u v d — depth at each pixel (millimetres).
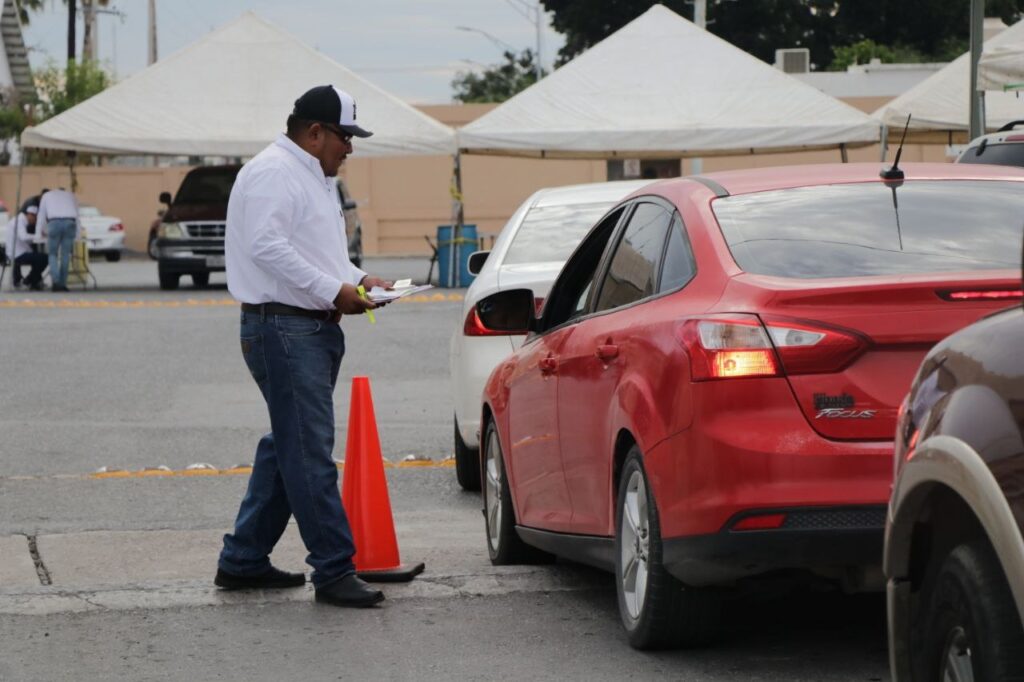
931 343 7480
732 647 8719
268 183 9812
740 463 7531
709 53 44312
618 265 9523
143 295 43250
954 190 8805
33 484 15352
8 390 23125
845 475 7422
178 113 45250
